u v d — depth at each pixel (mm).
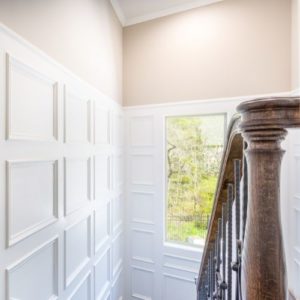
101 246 2334
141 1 2729
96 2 2236
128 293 3084
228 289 935
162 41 2924
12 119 1160
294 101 429
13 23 1170
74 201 1786
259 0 2500
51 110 1495
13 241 1151
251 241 469
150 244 2998
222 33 2652
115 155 2793
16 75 1191
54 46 1540
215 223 1086
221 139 2756
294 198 2271
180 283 2840
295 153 2248
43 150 1403
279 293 448
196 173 2887
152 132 2988
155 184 2973
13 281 1149
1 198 1090
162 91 2938
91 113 2105
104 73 2453
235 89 2613
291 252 2291
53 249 1506
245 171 716
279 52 2443
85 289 1965
